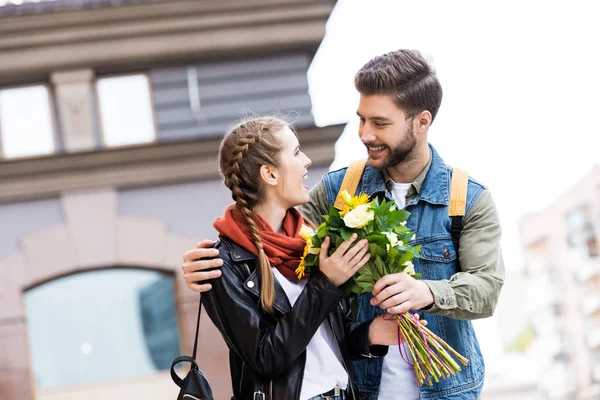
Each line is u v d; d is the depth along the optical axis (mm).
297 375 2943
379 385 3273
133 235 10984
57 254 10859
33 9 10828
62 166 10844
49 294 10867
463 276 3156
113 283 10992
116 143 11266
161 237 11031
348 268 2924
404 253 2990
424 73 3287
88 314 10914
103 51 11164
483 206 3318
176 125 11359
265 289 2939
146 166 11039
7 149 11102
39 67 11062
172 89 11422
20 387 10547
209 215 11133
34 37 10977
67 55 11094
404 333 3018
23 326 10672
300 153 3176
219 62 11531
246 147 3096
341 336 3090
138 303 10977
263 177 3084
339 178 3568
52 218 10930
